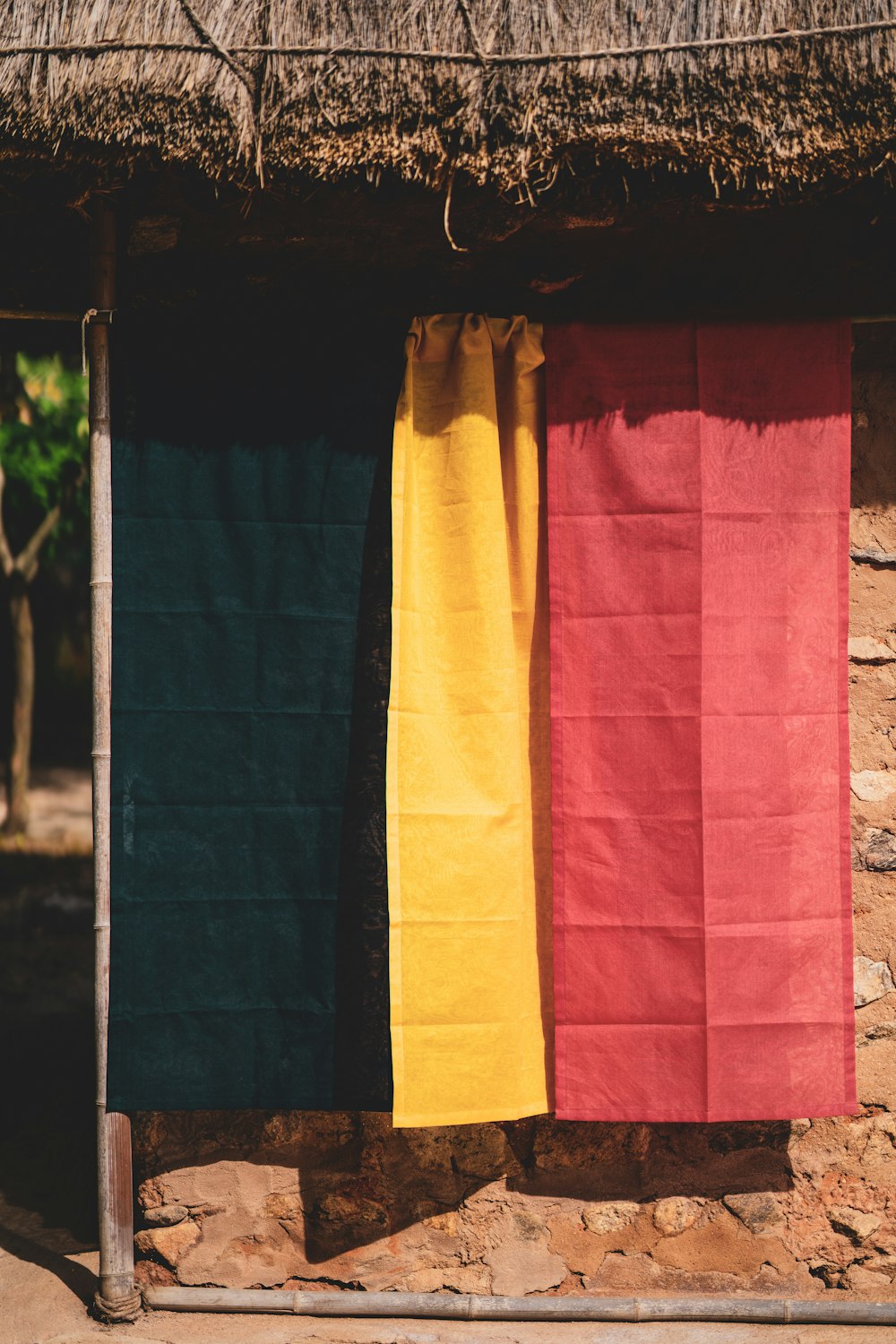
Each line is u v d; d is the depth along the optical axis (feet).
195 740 10.84
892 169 9.57
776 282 11.14
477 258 11.15
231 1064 10.78
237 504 10.87
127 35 9.69
